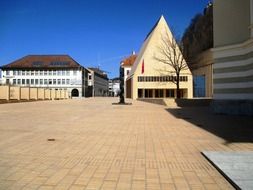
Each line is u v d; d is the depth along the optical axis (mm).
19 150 8750
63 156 8062
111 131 12773
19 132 12195
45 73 111312
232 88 20516
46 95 58250
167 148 9203
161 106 33969
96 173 6539
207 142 10188
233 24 20422
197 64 62188
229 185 5777
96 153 8469
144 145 9680
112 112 23750
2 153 8359
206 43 61219
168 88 66562
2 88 42125
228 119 17781
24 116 19281
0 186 5648
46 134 11750
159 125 15000
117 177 6270
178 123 15891
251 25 18109
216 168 6875
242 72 19938
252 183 5570
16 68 111438
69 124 15094
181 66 46531
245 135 11680
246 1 19656
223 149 8945
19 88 46469
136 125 14945
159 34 66938
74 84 110188
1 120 16688
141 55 72750
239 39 20062
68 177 6230
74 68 110188
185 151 8773
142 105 36250
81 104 38031
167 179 6160
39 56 114750
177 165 7230
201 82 61969
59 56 114062
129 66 109375
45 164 7219
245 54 19594
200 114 21703
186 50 60281
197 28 65875
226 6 20875
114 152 8625
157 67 67000
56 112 23156
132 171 6719
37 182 5895
